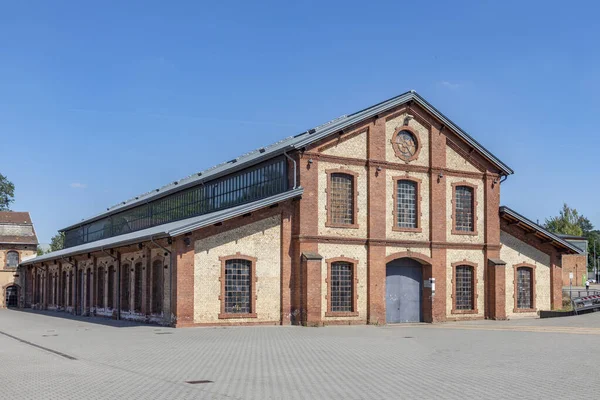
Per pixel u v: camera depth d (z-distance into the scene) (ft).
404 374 49.42
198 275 96.53
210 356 61.62
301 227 102.89
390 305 113.50
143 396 40.57
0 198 298.76
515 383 44.73
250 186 114.11
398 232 112.88
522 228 128.47
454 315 117.80
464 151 121.19
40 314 165.37
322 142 106.22
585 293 156.66
